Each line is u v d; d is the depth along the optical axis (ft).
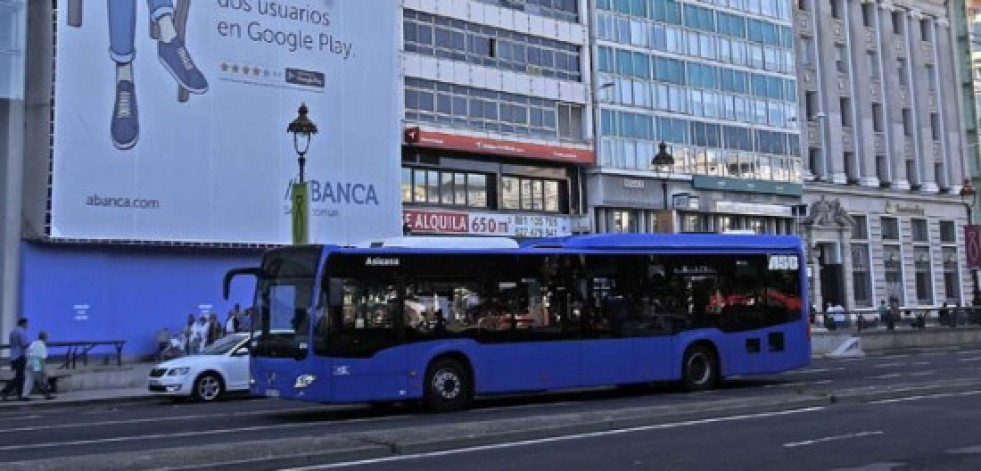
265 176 114.73
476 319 55.72
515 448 37.86
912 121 211.20
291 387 50.65
